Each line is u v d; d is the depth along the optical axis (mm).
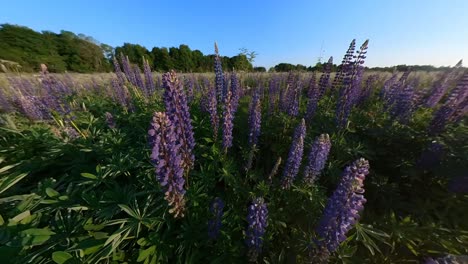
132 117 6848
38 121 6711
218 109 6523
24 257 2898
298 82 7609
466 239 3596
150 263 3174
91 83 12953
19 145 5359
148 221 3445
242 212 4191
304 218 4043
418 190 4664
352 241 3801
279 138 6195
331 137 5531
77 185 4051
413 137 5332
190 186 4152
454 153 4340
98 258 2990
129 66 10086
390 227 3803
